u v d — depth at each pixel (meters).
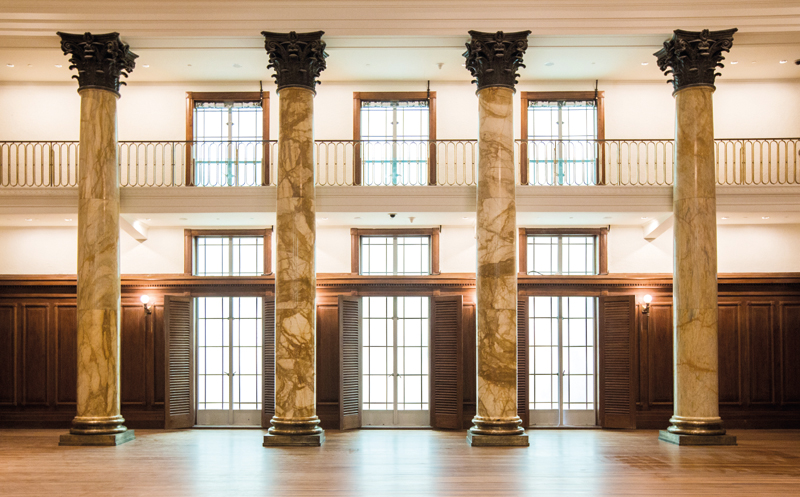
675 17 10.67
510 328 10.54
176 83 13.09
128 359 12.76
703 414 10.46
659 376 12.70
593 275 12.89
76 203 11.48
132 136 13.02
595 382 12.96
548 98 13.01
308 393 10.56
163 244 13.09
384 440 10.98
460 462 9.00
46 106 13.05
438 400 12.44
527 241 13.20
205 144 13.10
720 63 11.80
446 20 10.76
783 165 12.92
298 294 10.60
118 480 7.92
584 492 7.31
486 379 10.52
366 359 13.03
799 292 12.70
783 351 12.62
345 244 13.11
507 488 7.50
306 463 8.95
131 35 10.78
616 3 10.66
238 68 12.32
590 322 13.09
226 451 9.89
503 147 10.73
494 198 10.67
